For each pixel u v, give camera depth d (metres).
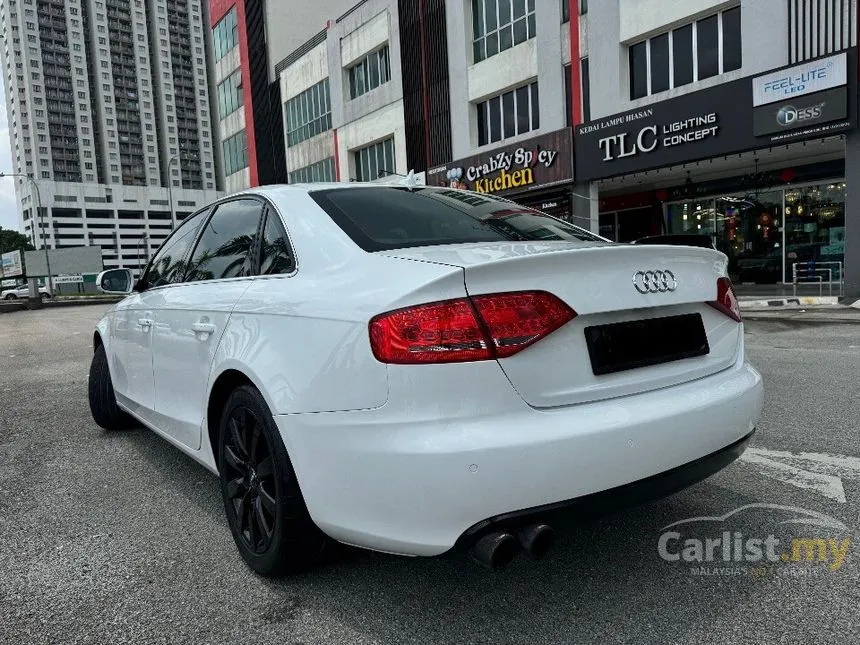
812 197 14.90
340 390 1.81
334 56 24.75
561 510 1.70
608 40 14.91
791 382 5.09
